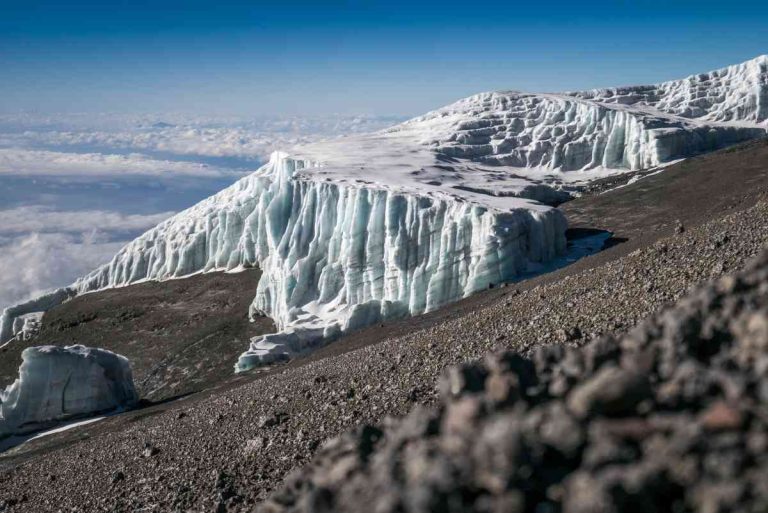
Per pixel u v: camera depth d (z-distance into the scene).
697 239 34.31
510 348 28.62
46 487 37.41
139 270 123.81
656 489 7.39
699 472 7.37
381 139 141.62
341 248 85.12
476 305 58.78
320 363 43.59
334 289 85.31
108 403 68.62
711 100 155.50
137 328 101.19
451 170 114.25
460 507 7.75
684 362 9.86
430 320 60.50
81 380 67.25
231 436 32.44
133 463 34.88
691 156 126.25
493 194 102.00
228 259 116.00
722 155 112.19
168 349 92.25
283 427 30.72
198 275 116.94
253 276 109.31
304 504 9.75
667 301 26.92
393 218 80.06
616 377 8.95
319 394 32.94
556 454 8.45
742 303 11.23
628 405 8.80
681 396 8.90
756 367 9.05
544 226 78.31
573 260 77.88
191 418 39.38
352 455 11.22
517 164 133.50
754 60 158.00
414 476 8.54
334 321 79.31
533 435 8.64
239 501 26.30
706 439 7.61
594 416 8.80
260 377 60.44
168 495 29.02
